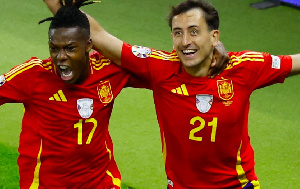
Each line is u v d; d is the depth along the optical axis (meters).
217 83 9.77
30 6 25.53
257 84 9.93
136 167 14.88
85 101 9.77
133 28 23.41
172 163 10.41
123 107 17.67
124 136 16.20
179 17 9.54
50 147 9.89
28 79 9.57
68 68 9.27
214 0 26.08
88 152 9.99
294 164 14.98
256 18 24.36
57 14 9.17
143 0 26.16
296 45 22.09
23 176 10.30
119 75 10.04
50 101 9.67
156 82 9.99
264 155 15.38
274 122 16.95
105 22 23.91
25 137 10.04
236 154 10.20
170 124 10.09
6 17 24.39
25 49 21.53
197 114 9.86
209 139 9.98
